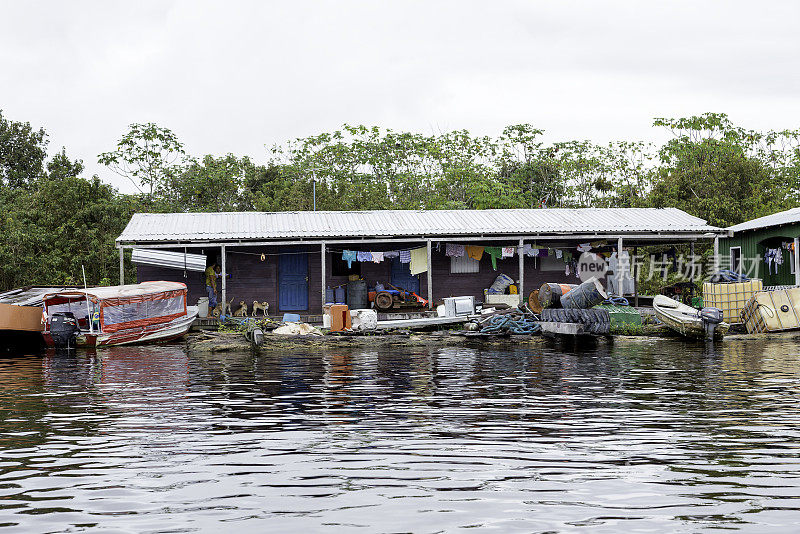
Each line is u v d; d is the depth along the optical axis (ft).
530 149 184.34
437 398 50.11
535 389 53.62
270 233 102.06
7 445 37.22
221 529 25.62
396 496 28.91
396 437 38.45
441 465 33.12
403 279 109.29
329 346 84.28
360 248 107.65
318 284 107.65
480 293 110.11
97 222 134.41
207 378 60.44
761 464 32.89
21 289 102.68
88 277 128.98
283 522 26.23
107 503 28.35
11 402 49.52
